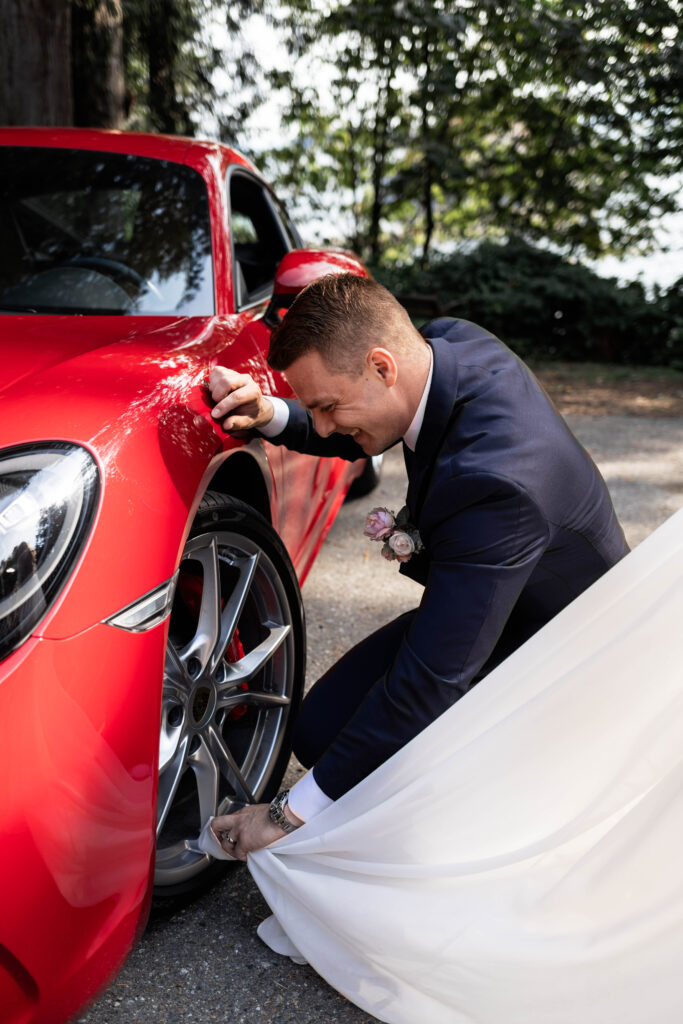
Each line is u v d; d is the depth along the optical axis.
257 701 1.80
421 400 1.40
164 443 1.40
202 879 1.68
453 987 1.41
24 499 1.17
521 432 1.36
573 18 9.80
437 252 11.30
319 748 1.74
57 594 1.15
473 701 1.41
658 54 10.09
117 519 1.24
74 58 6.35
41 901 1.09
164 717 1.53
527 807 1.42
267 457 1.87
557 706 1.37
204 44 7.90
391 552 1.49
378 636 1.78
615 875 1.33
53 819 1.10
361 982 1.47
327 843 1.48
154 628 1.27
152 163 2.50
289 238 3.33
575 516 1.41
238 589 1.70
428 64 10.81
